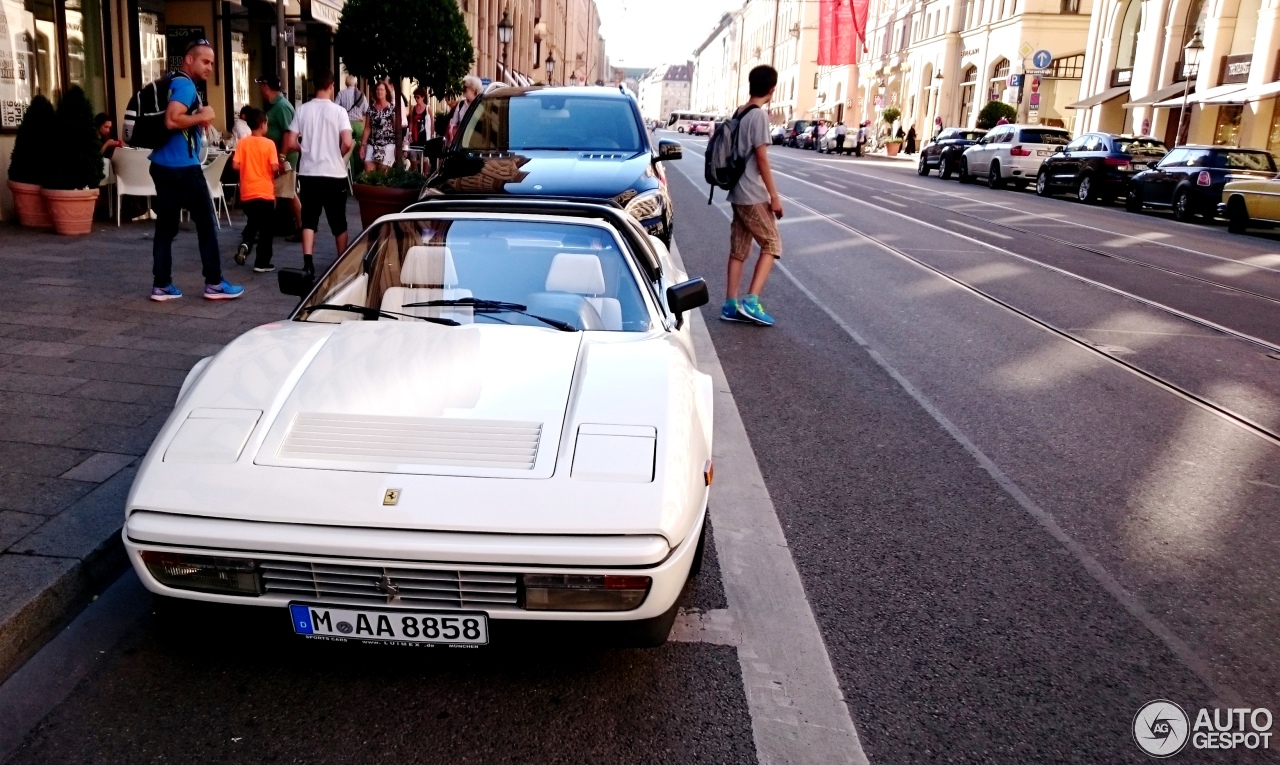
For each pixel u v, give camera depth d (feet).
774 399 19.06
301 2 51.42
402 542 8.01
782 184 75.05
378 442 8.86
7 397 15.60
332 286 12.54
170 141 22.13
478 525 8.07
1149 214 69.36
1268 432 17.99
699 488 9.16
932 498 14.39
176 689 8.98
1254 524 13.79
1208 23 99.14
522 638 8.41
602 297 12.27
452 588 8.16
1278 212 53.57
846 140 158.92
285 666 9.40
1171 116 105.70
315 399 9.50
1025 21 142.72
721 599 11.09
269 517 8.16
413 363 10.28
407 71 43.75
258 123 27.58
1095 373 21.81
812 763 8.27
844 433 17.20
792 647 10.11
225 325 21.03
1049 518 13.80
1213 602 11.51
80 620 10.13
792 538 12.85
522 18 154.40
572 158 24.49
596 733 8.53
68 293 23.13
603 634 8.45
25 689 8.93
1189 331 26.73
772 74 24.23
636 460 8.73
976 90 160.66
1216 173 61.21
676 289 12.66
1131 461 16.22
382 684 9.14
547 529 8.09
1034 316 27.86
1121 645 10.47
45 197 31.27
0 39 32.89
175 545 8.21
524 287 12.38
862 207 59.26
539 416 9.31
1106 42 122.72
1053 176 82.17
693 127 263.08
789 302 28.68
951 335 25.14
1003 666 9.96
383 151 41.34
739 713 8.93
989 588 11.65
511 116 26.84
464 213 13.25
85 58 38.65
